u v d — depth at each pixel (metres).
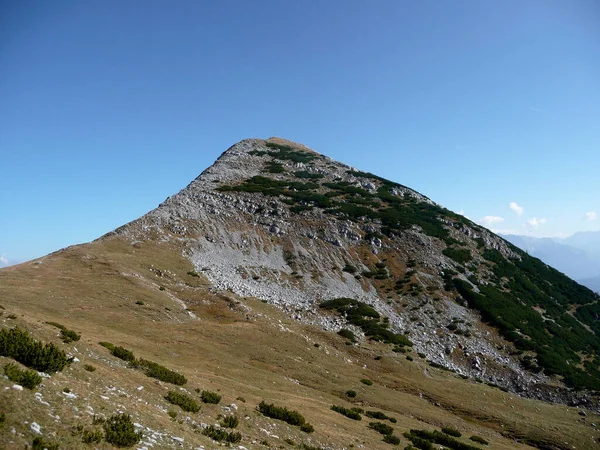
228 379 39.31
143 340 46.41
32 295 53.31
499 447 43.00
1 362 16.84
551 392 66.38
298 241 108.25
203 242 101.56
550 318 93.12
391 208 128.25
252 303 75.12
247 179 140.62
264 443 23.38
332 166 161.38
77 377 20.36
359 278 97.00
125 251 88.62
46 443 12.75
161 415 20.55
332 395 47.91
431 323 82.62
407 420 45.12
